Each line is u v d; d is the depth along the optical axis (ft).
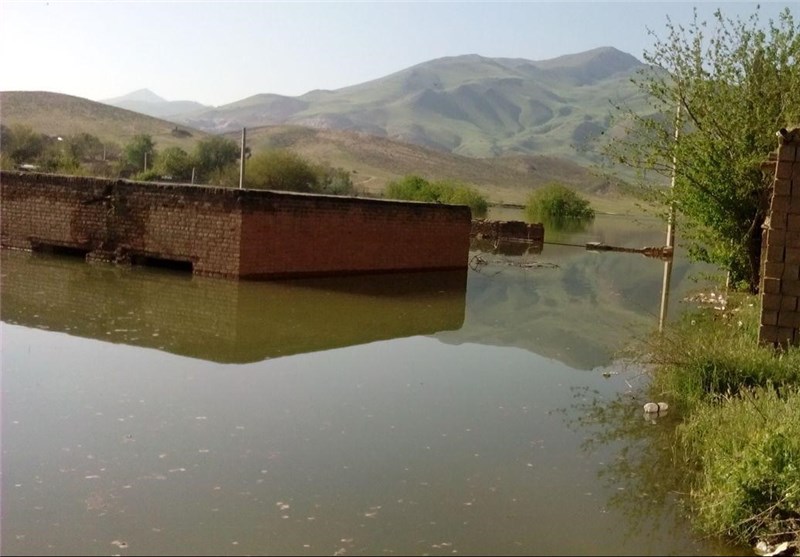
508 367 34.01
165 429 23.24
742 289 52.65
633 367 34.01
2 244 65.00
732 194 50.01
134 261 58.29
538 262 85.46
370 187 269.23
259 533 17.01
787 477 18.17
